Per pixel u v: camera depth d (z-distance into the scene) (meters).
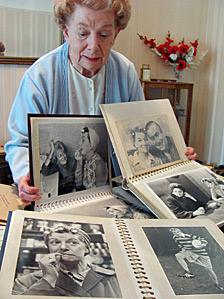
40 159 0.67
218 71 2.66
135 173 0.74
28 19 2.03
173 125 0.86
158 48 2.50
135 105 0.80
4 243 0.49
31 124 0.66
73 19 0.72
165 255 0.52
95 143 0.74
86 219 0.58
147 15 2.49
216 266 0.50
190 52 2.51
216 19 2.61
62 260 0.47
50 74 0.83
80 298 0.41
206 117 2.77
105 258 0.49
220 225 0.65
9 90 2.05
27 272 0.44
